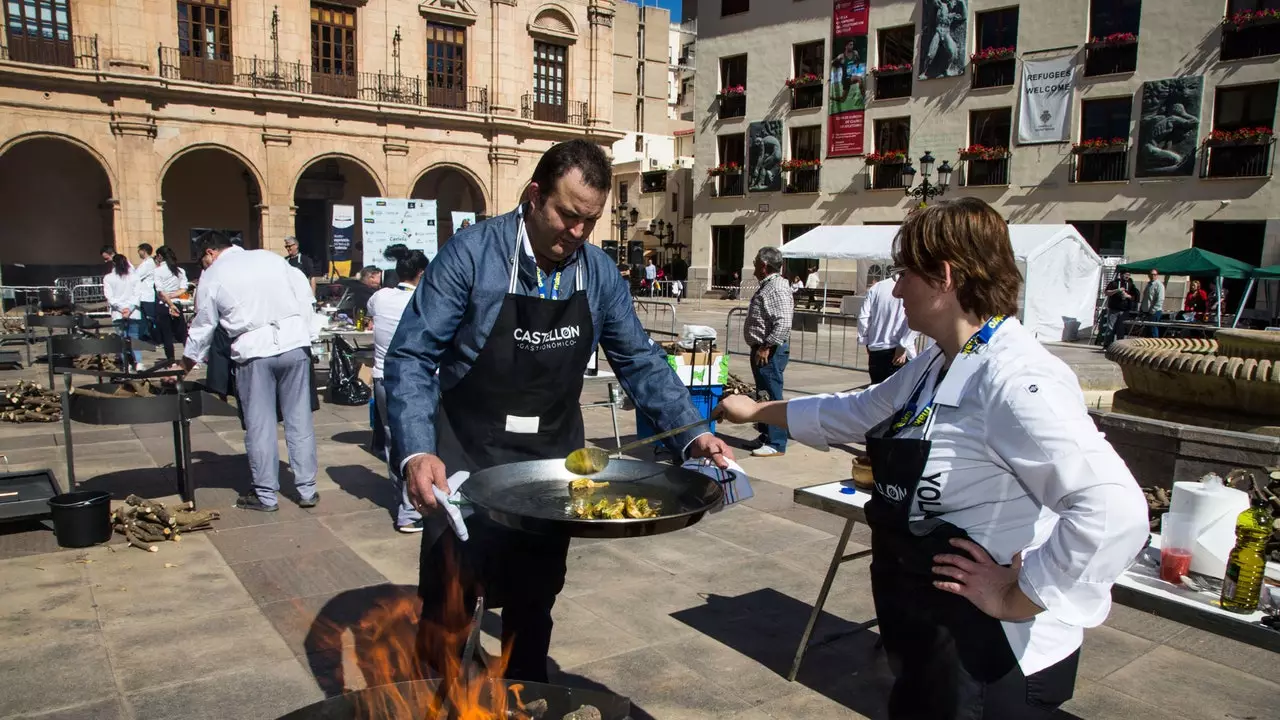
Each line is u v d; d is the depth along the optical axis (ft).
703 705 10.26
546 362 7.92
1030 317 66.59
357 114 88.12
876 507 6.25
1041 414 5.21
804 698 10.48
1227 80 76.59
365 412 29.68
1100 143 83.35
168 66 78.18
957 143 92.99
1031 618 5.95
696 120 116.88
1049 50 86.17
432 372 7.57
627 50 172.35
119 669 10.77
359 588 13.67
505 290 7.64
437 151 94.12
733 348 54.85
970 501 5.75
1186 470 14.66
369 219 58.85
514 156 98.63
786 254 74.84
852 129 101.09
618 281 8.57
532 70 99.76
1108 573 5.07
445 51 94.43
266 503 17.74
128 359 29.73
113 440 24.41
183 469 18.52
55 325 39.52
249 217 97.60
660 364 8.71
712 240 117.91
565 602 13.32
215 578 13.97
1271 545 9.95
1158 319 65.92
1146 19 80.53
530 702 6.29
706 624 12.59
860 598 13.69
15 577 13.76
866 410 7.06
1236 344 17.31
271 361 17.29
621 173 151.53
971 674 5.78
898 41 97.40
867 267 82.89
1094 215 84.84
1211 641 12.25
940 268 5.71
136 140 76.74
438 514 7.00
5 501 15.94
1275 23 74.08
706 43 114.21
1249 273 64.39
